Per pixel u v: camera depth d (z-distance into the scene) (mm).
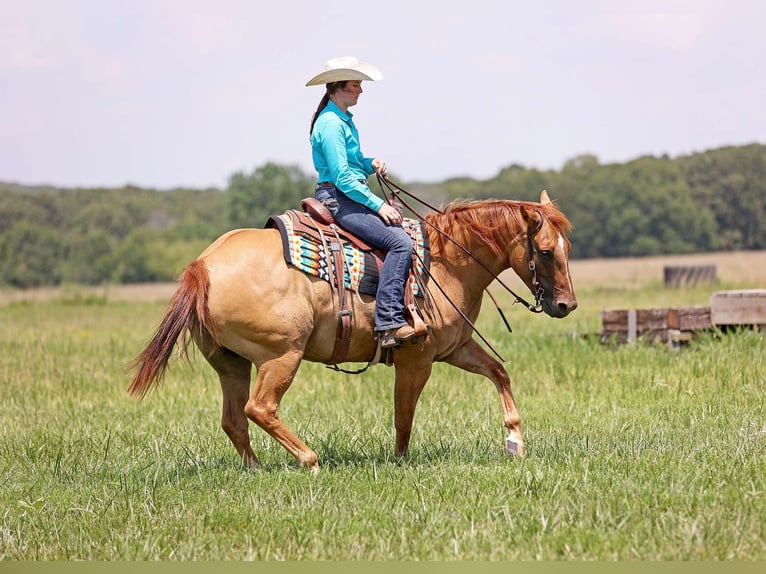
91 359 22344
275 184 143125
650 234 136000
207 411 14992
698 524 7984
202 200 193750
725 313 18469
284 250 10336
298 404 15117
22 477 10914
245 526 8617
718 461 9992
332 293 10586
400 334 10562
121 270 136875
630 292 44781
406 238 10773
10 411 15570
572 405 13992
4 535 8547
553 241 11039
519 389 15812
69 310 50188
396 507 8875
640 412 13211
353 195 10695
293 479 9906
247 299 10156
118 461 11562
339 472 10375
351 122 11109
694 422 12109
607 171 145375
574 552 7703
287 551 7965
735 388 14359
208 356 10820
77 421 14359
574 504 8617
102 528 8711
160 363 10000
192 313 10195
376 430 12719
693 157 145500
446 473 10016
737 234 136625
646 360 17234
